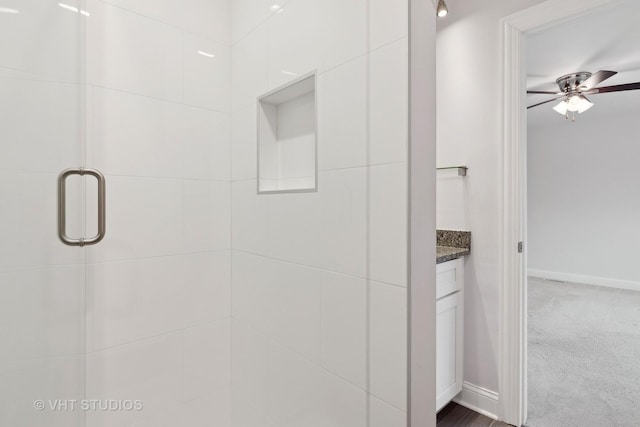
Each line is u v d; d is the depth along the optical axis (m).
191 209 1.42
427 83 0.88
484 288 1.78
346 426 1.00
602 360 2.35
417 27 0.85
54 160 0.95
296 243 1.17
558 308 3.57
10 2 0.84
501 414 1.71
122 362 1.24
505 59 1.67
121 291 1.23
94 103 1.16
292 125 1.32
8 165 0.84
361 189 0.95
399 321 0.86
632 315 3.34
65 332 1.01
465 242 1.83
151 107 1.30
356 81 0.96
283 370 1.24
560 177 4.94
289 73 1.20
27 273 0.89
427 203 0.88
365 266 0.94
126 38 1.23
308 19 1.12
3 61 0.83
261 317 1.35
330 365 1.05
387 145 0.88
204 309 1.46
